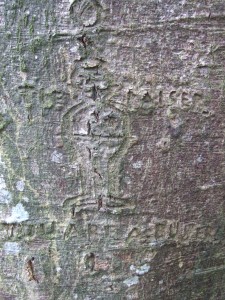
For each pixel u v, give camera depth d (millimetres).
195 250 665
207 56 582
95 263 646
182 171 619
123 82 579
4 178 618
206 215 648
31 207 625
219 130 612
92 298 663
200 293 695
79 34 562
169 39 570
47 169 609
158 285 663
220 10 568
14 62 575
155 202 625
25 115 592
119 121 592
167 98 589
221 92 599
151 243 641
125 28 562
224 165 630
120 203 619
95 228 630
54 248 640
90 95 583
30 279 655
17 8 557
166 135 601
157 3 558
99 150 601
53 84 579
